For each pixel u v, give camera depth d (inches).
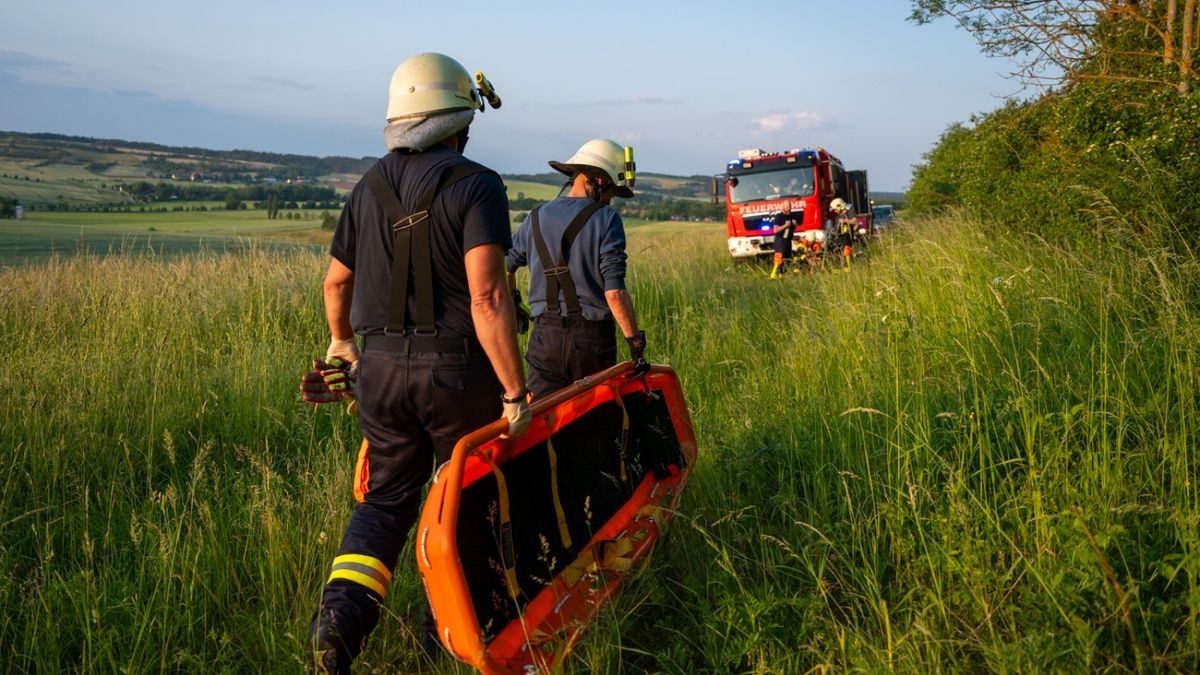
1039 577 110.1
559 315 168.9
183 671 122.9
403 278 109.8
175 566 137.0
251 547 146.5
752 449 168.6
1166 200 229.1
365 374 114.0
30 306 313.3
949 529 124.8
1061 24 375.9
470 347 111.4
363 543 111.7
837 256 536.4
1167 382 147.1
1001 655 98.7
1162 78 318.0
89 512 163.2
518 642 110.5
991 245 319.9
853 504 146.0
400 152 114.3
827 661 106.7
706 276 539.5
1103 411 139.2
